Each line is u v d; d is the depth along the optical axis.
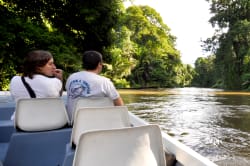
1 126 3.14
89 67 2.88
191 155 1.81
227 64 42.38
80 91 2.82
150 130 1.54
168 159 1.93
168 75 56.22
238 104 20.64
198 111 16.80
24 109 2.54
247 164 7.09
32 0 10.60
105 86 2.86
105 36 11.93
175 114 15.64
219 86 52.97
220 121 13.38
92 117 2.11
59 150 2.62
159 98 26.22
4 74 9.70
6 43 9.02
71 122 2.75
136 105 19.94
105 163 1.44
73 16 11.20
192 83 70.81
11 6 10.27
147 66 53.16
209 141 9.48
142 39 53.97
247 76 40.66
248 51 39.69
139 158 1.51
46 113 2.60
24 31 9.48
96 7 11.15
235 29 39.94
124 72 45.22
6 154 2.54
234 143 9.16
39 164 2.57
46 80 2.71
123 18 12.70
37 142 2.58
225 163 7.23
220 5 42.47
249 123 12.76
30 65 2.72
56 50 9.62
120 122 2.17
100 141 1.42
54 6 10.92
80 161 1.40
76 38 11.46
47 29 10.42
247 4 40.47
